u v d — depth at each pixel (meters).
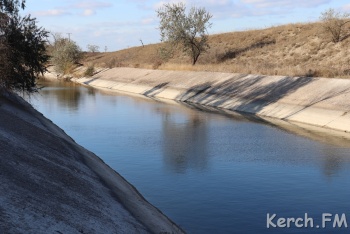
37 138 16.28
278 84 37.03
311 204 13.45
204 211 12.91
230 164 18.39
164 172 17.22
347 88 30.31
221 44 68.19
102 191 12.75
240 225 11.85
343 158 19.33
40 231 7.98
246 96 38.00
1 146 12.34
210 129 27.05
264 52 58.91
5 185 9.31
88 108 37.84
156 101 44.12
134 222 10.86
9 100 24.80
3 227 7.41
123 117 32.44
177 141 23.34
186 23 59.12
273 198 14.04
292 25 65.44
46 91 54.41
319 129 26.94
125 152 20.84
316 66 44.22
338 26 52.84
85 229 9.08
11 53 24.64
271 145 22.19
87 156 17.86
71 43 81.94
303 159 19.17
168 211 12.95
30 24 26.31
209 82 45.75
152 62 70.50
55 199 10.01
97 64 83.31
